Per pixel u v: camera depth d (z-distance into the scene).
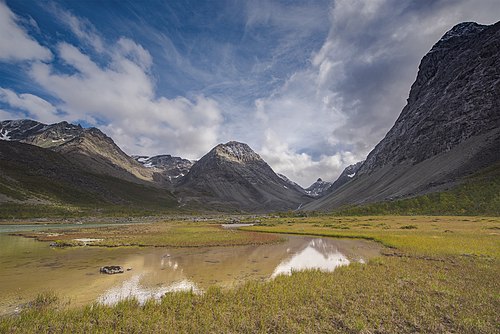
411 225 73.25
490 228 61.19
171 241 48.78
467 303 16.14
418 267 25.83
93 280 23.39
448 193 128.88
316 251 39.31
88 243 46.16
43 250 39.97
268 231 70.81
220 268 28.25
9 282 22.70
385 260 29.39
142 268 28.14
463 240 42.78
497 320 13.88
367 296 17.45
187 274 25.61
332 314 14.77
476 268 25.33
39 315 14.41
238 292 18.33
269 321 13.90
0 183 164.62
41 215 138.25
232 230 75.25
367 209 146.12
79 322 13.57
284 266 29.31
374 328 13.26
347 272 23.67
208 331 12.74
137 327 12.98
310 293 17.84
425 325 13.41
